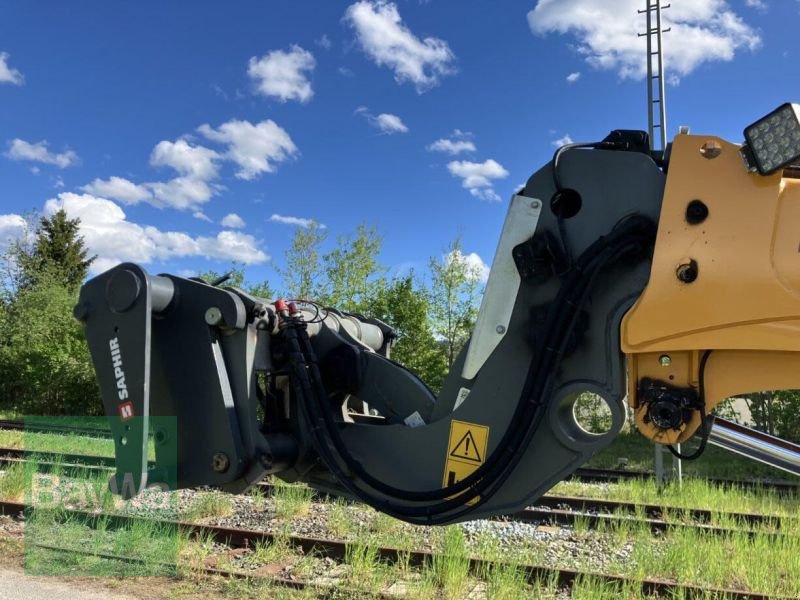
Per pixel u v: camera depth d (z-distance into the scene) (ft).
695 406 7.62
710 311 7.47
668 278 7.72
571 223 8.59
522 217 8.83
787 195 7.38
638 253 8.15
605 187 8.43
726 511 22.80
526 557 17.33
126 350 10.07
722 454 40.55
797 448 8.74
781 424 46.52
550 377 8.34
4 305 102.83
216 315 10.19
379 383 11.37
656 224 8.10
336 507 22.35
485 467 8.67
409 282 64.34
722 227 7.54
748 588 15.65
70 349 78.02
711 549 17.58
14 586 15.51
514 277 8.86
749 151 7.50
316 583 15.53
